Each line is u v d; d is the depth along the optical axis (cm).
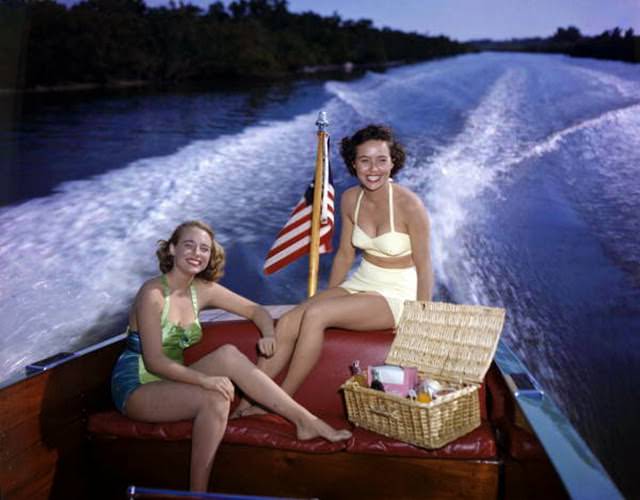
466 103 1186
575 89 1212
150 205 685
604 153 842
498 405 202
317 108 1275
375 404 197
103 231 610
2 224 601
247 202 717
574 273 517
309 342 230
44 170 801
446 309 219
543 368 406
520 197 708
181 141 998
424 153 886
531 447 154
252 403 226
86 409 221
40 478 198
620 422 348
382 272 260
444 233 622
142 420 211
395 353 221
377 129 255
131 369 221
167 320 223
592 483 124
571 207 662
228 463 207
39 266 518
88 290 493
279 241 313
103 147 952
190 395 204
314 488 204
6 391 184
